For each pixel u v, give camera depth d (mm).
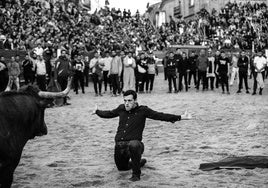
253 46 42188
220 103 19297
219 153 9633
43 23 33812
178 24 51781
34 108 6133
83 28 41156
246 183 7352
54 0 45219
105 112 8070
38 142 11281
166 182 7418
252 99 20875
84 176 7906
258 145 10359
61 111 17281
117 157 7980
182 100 20594
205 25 47438
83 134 12398
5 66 20359
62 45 28359
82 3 60156
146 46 43875
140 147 7594
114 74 22672
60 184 7422
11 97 5969
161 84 29516
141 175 7867
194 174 7945
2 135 5633
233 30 46406
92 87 28484
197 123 13977
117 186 7254
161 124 13797
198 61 24844
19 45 28172
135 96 7852
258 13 52562
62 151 10188
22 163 8953
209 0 61312
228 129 12812
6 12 30922
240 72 23750
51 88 19984
